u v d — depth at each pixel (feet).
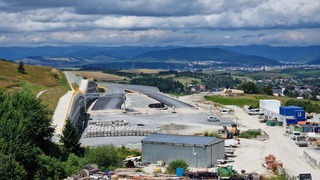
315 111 541.34
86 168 211.82
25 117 226.58
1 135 195.00
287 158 276.00
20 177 178.19
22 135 201.67
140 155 272.10
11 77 544.62
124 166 233.35
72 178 199.21
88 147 278.67
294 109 427.33
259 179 213.46
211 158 248.52
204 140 253.44
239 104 609.01
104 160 229.04
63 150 246.88
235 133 358.02
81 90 586.04
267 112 471.62
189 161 246.47
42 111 246.06
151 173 220.23
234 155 280.51
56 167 207.10
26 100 244.83
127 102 595.06
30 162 193.67
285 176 222.48
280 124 421.18
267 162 249.75
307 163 262.47
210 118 440.45
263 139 342.44
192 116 474.49
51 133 248.73
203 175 207.82
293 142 332.39
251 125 424.46
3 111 226.17
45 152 232.73
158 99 640.99
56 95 456.45
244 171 230.89
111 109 526.16
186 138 259.60
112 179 194.18
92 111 512.63
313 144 319.68
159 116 473.26
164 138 259.39
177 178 200.13
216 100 634.84
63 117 342.23
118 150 276.82
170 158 250.37
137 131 355.97
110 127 378.53
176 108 541.75
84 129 385.29
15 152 187.62
